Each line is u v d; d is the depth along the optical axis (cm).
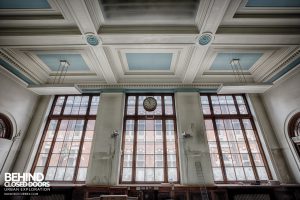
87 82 639
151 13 375
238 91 511
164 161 538
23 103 555
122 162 539
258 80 606
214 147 557
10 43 427
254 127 584
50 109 626
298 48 442
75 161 543
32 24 397
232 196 463
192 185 485
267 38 413
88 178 500
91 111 621
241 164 533
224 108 623
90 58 523
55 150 557
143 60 548
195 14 378
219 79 633
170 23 402
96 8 354
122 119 591
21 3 350
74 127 594
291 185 456
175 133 579
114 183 493
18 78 529
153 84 635
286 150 512
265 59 519
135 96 645
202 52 463
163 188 474
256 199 457
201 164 516
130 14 377
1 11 368
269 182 473
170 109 621
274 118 561
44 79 616
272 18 378
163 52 504
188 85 635
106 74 573
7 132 507
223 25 400
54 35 402
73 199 465
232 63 555
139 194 467
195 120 580
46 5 354
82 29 387
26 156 526
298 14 378
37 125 577
